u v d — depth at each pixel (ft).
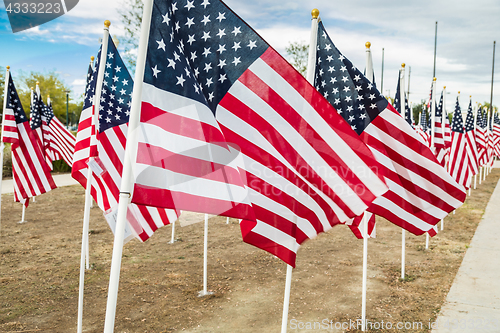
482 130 64.03
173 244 31.45
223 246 30.76
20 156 30.37
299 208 11.27
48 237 33.09
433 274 23.98
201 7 10.79
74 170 19.60
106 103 17.28
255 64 11.07
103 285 22.39
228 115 10.93
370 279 23.36
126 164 8.81
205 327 17.38
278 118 11.22
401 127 16.75
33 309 19.21
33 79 139.74
